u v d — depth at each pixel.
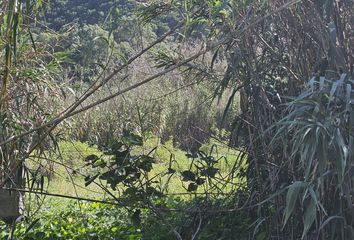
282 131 5.26
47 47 6.25
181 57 6.39
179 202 8.27
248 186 6.83
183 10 6.08
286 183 6.09
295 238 6.08
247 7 6.07
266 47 6.25
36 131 5.98
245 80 6.32
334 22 5.81
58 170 11.91
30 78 5.98
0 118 5.72
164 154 13.59
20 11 5.26
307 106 4.76
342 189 5.24
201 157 6.91
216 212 6.73
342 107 4.98
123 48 6.39
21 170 6.23
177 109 13.61
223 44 6.23
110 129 9.06
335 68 5.67
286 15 5.95
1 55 5.90
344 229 5.42
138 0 6.48
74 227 7.61
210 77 6.86
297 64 6.02
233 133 7.07
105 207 8.80
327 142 4.62
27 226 7.51
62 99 6.64
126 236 7.16
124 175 6.45
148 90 12.59
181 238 6.61
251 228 6.64
